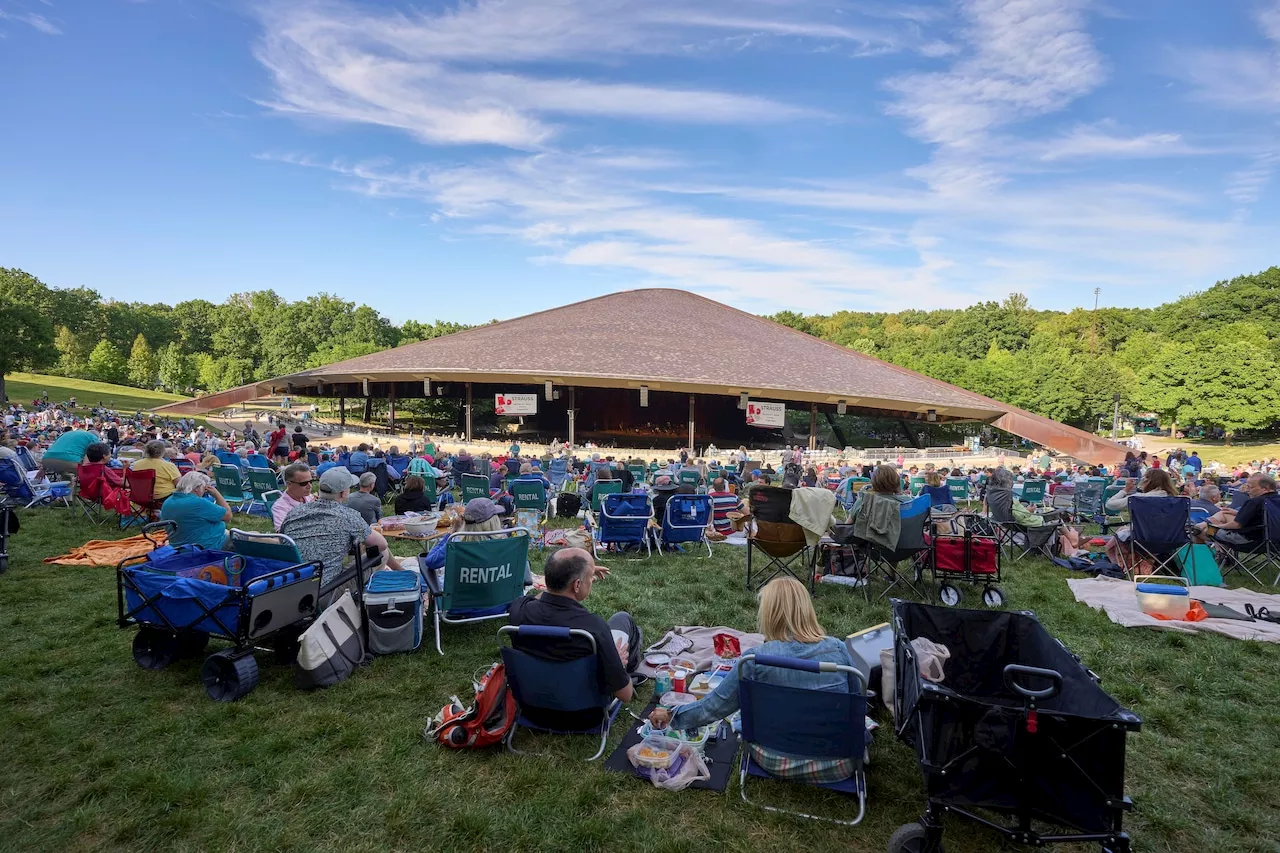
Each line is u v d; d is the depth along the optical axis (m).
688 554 9.12
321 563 4.99
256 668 4.55
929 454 36.25
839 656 3.46
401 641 5.21
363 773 3.63
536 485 10.79
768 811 3.35
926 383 40.06
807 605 3.51
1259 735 4.24
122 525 9.54
